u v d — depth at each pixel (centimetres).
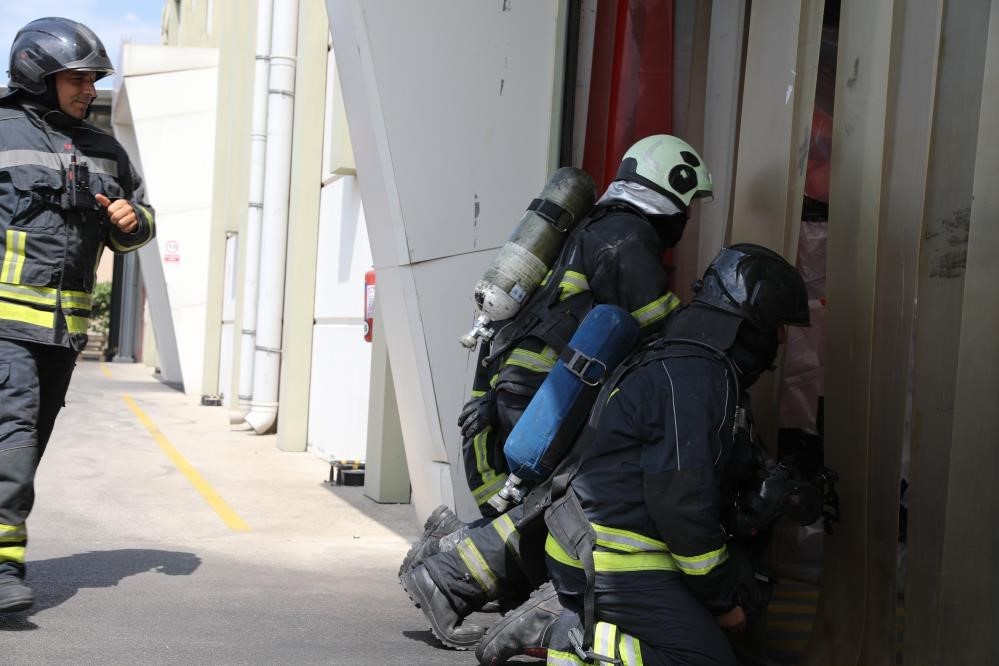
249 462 963
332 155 947
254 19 1345
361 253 928
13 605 385
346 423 953
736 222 404
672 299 361
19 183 405
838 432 344
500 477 396
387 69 517
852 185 344
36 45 408
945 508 293
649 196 371
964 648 281
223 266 1653
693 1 514
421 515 574
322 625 417
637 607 288
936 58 306
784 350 390
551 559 306
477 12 527
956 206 296
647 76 516
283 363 1097
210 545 572
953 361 294
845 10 353
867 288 334
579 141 535
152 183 1755
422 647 393
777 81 392
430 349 528
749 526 302
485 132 529
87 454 952
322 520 667
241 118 1577
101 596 443
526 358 371
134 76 1739
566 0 530
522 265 378
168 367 2127
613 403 295
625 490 291
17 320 404
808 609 444
